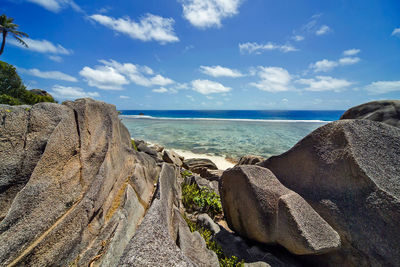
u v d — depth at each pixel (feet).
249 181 11.36
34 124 8.16
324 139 11.12
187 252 8.70
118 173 12.14
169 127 133.28
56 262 6.72
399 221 7.76
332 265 8.93
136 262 4.65
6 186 6.89
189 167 45.06
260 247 11.04
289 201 9.71
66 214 7.96
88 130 10.71
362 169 9.20
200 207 17.83
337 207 9.46
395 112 18.99
